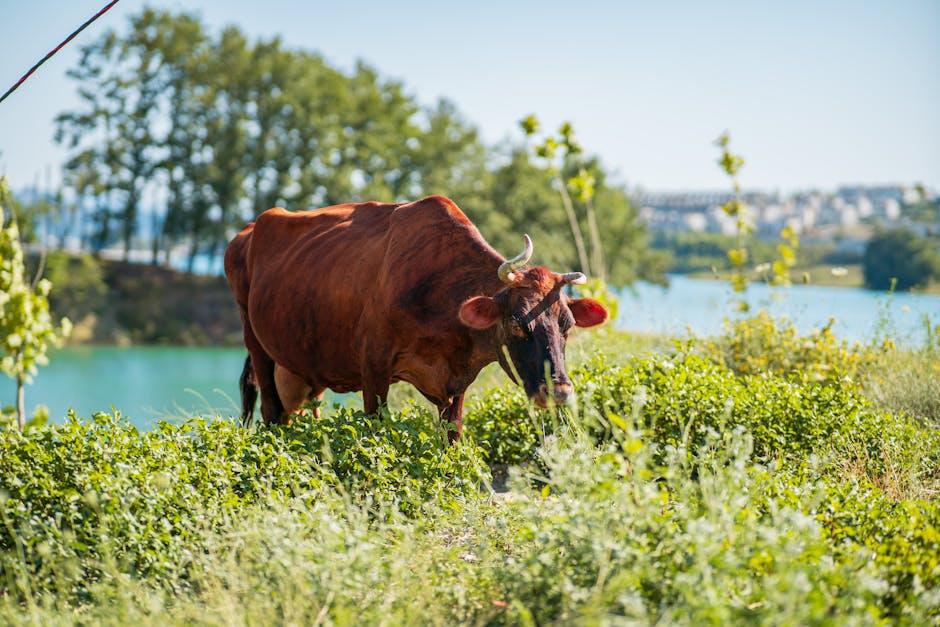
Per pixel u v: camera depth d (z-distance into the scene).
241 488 5.40
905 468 6.36
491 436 7.68
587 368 7.97
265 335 7.89
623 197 58.03
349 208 7.94
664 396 7.05
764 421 7.00
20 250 5.86
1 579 4.56
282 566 4.23
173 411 12.66
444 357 6.46
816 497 4.50
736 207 12.00
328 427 6.05
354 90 62.03
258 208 58.41
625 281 53.47
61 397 24.59
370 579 4.21
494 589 4.28
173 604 4.43
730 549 3.86
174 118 59.88
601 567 3.85
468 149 61.34
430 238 6.57
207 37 59.75
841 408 7.17
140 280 54.69
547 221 52.41
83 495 4.88
